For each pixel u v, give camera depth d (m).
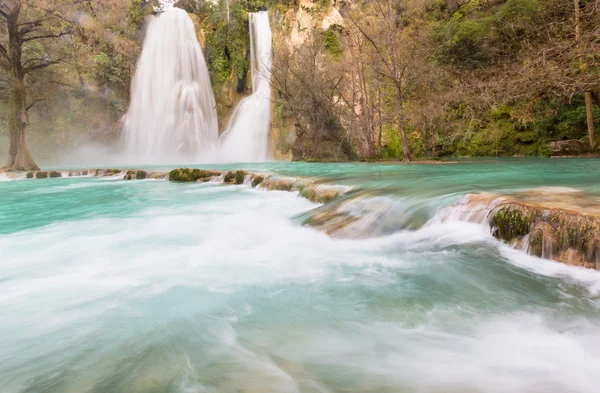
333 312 2.56
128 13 31.97
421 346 2.06
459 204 4.34
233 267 3.67
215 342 2.16
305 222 5.40
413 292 2.86
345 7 26.86
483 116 18.22
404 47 18.12
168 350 2.07
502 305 2.54
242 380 1.74
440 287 2.92
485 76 17.81
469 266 3.24
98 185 12.98
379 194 5.63
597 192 4.40
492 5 21.22
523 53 16.17
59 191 11.28
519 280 2.88
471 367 1.84
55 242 4.84
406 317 2.44
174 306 2.72
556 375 1.76
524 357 1.92
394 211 4.88
